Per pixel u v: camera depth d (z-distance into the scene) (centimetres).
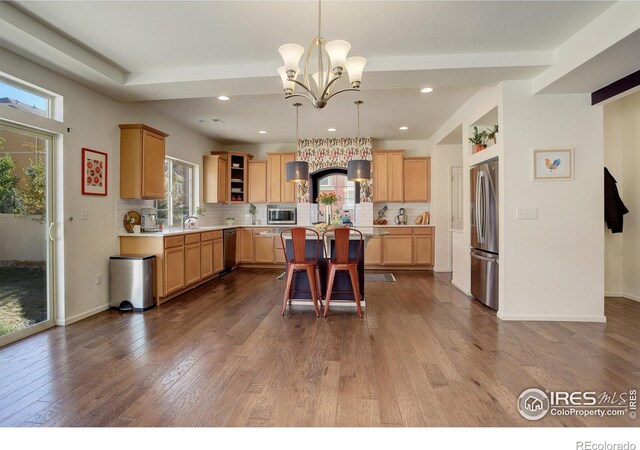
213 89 375
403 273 630
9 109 284
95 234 378
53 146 334
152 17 259
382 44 301
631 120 429
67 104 340
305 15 257
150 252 411
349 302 407
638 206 424
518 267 354
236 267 693
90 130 369
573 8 246
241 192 705
